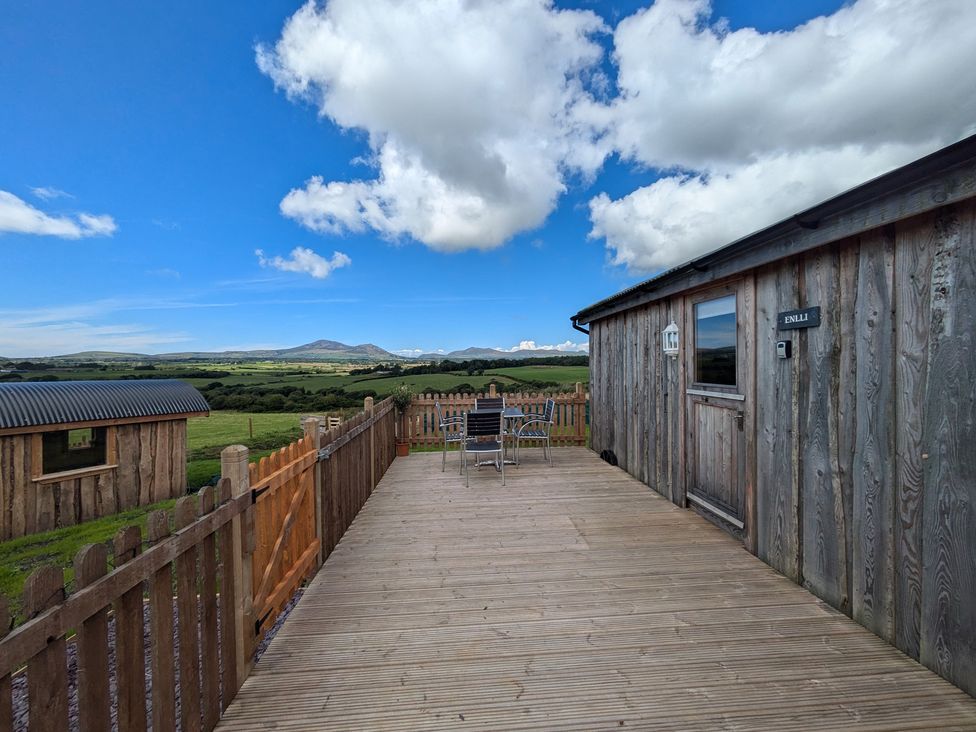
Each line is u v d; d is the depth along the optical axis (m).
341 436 3.62
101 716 1.13
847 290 2.42
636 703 1.77
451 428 7.75
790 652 2.09
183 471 7.77
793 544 2.83
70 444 6.43
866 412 2.30
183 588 1.51
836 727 1.63
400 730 1.64
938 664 1.92
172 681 1.43
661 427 4.81
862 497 2.32
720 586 2.76
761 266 3.15
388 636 2.24
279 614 2.46
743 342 3.38
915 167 1.78
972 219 1.79
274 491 2.37
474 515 4.15
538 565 3.07
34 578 0.93
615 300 5.70
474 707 1.75
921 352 2.01
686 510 4.25
